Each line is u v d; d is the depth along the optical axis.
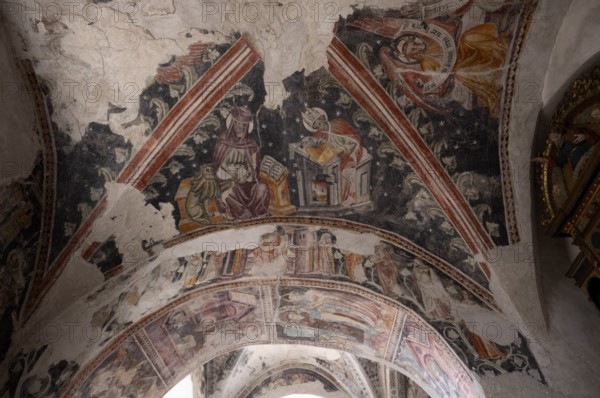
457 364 7.77
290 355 15.85
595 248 6.16
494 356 7.34
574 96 6.43
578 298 7.07
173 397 14.03
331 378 16.22
